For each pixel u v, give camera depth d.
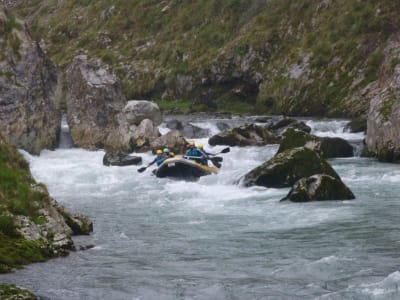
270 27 57.25
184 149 32.25
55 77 35.81
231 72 56.12
